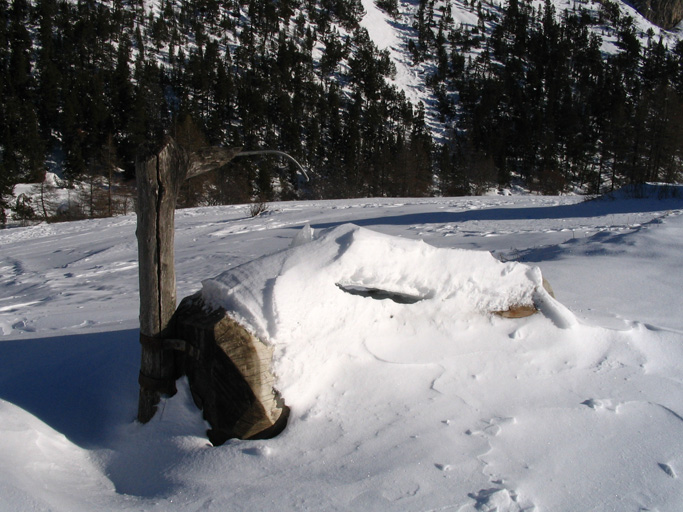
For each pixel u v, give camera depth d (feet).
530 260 23.06
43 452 8.14
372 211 63.46
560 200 72.18
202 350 8.56
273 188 164.04
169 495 7.08
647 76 313.12
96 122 167.94
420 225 47.06
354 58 319.88
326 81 297.33
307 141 205.87
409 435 7.95
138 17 317.63
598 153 221.46
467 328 10.15
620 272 17.81
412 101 305.12
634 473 7.30
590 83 301.43
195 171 8.84
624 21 419.95
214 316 8.63
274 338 8.45
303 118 235.40
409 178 175.94
